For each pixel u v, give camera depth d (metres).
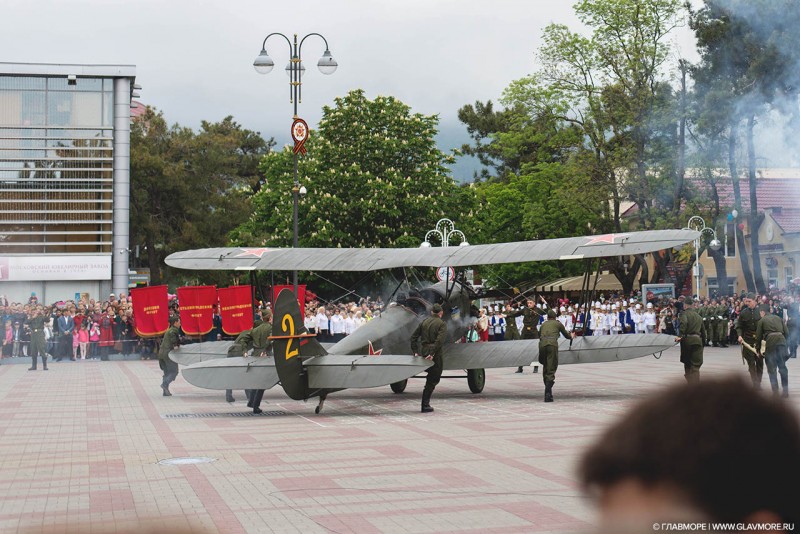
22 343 38.31
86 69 50.34
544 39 51.59
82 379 28.06
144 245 69.56
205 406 20.06
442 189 52.09
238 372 16.97
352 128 51.62
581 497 1.43
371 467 11.86
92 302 39.16
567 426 15.62
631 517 1.36
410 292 20.78
